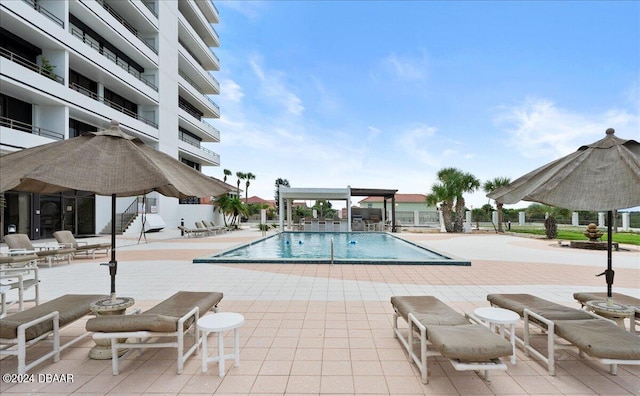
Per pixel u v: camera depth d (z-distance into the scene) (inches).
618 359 102.5
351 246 595.2
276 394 102.8
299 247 580.1
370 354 132.0
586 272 313.7
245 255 477.4
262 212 1131.3
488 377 111.0
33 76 554.3
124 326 112.7
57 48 626.5
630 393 104.1
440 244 595.2
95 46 756.6
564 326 117.6
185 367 120.9
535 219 1230.9
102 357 127.5
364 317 178.7
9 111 577.9
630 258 411.2
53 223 647.8
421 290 240.1
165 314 128.0
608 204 110.3
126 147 120.9
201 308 139.6
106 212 785.6
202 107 1272.1
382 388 106.4
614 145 126.8
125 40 797.2
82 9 676.1
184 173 142.2
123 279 277.9
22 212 582.9
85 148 114.7
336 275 293.3
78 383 109.8
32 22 558.9
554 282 269.0
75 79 723.4
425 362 109.7
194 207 1029.2
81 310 138.9
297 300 213.0
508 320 120.6
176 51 1031.6
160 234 811.4
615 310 135.9
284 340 146.4
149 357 129.3
